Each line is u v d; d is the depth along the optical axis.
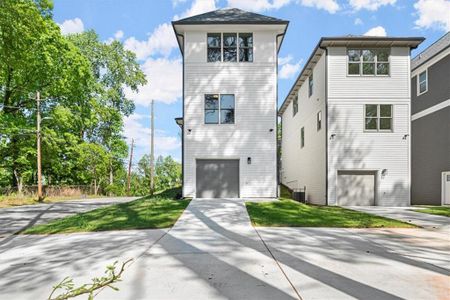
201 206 12.62
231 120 16.00
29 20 11.06
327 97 17.28
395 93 17.19
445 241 7.17
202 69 16.12
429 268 5.02
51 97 27.30
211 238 7.52
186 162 15.77
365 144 17.06
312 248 6.45
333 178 17.00
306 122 21.73
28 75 24.39
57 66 24.50
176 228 8.86
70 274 4.92
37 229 9.64
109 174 39.38
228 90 16.03
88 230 9.06
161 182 60.72
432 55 19.16
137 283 4.41
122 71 37.03
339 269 4.97
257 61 16.14
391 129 17.11
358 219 10.41
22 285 4.48
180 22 15.80
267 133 15.84
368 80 17.30
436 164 19.25
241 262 5.42
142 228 9.04
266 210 11.80
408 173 16.84
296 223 9.54
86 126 32.19
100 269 5.14
